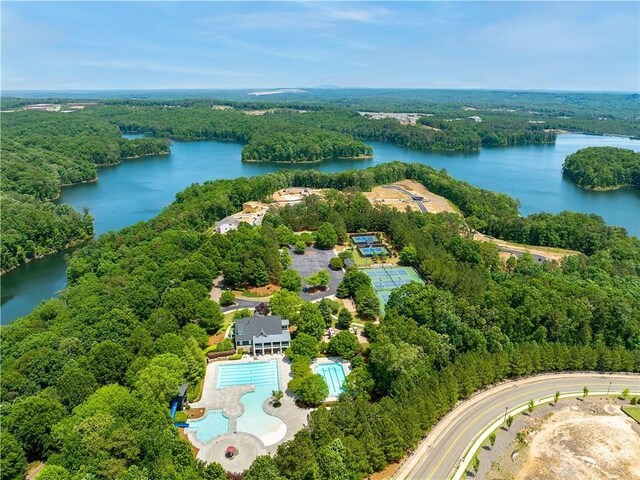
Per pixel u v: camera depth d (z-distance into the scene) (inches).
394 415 3789.4
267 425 4215.1
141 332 4913.9
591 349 5019.7
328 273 7377.0
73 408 3924.7
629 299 5615.2
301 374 4672.7
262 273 6963.6
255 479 3164.4
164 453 3356.3
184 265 6697.8
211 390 4717.0
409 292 5797.2
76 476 3095.5
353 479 3294.8
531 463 3752.5
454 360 4810.5
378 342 4928.6
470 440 3969.0
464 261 7549.2
